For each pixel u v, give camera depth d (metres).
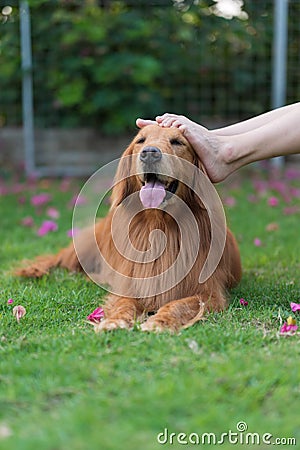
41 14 8.24
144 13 8.44
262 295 3.62
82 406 2.07
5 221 5.98
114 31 8.35
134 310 3.18
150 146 3.08
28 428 1.97
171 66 8.55
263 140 3.31
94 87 8.50
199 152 3.30
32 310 3.28
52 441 1.87
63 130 8.72
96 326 2.94
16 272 4.16
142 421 1.98
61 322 3.11
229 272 3.64
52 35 8.27
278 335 2.81
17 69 8.45
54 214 6.07
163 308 3.09
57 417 2.03
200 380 2.23
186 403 2.08
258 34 8.55
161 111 8.52
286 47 8.52
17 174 8.46
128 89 8.45
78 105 8.64
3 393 2.22
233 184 7.84
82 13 8.37
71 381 2.28
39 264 4.32
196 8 8.37
